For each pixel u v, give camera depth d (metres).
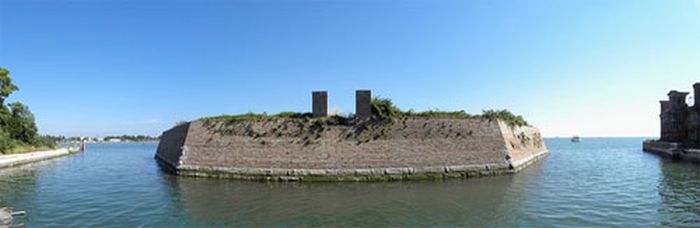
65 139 176.50
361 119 29.27
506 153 29.69
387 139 28.48
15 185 27.41
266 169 27.59
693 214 17.12
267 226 15.51
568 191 22.88
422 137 28.78
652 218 16.44
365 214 17.31
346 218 16.66
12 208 18.89
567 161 47.44
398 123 29.20
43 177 32.62
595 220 16.11
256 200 20.28
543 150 56.53
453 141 28.97
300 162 27.62
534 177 28.66
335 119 29.42
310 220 16.36
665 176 31.00
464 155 28.56
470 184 24.91
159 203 19.86
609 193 22.36
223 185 25.16
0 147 46.72
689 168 37.53
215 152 29.95
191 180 27.64
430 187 23.86
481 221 16.06
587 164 42.53
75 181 29.45
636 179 28.95
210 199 20.64
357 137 28.59
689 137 56.47
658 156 57.03
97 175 33.78
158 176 31.64
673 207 18.56
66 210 18.42
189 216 17.11
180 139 37.78
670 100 62.53
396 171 26.95
